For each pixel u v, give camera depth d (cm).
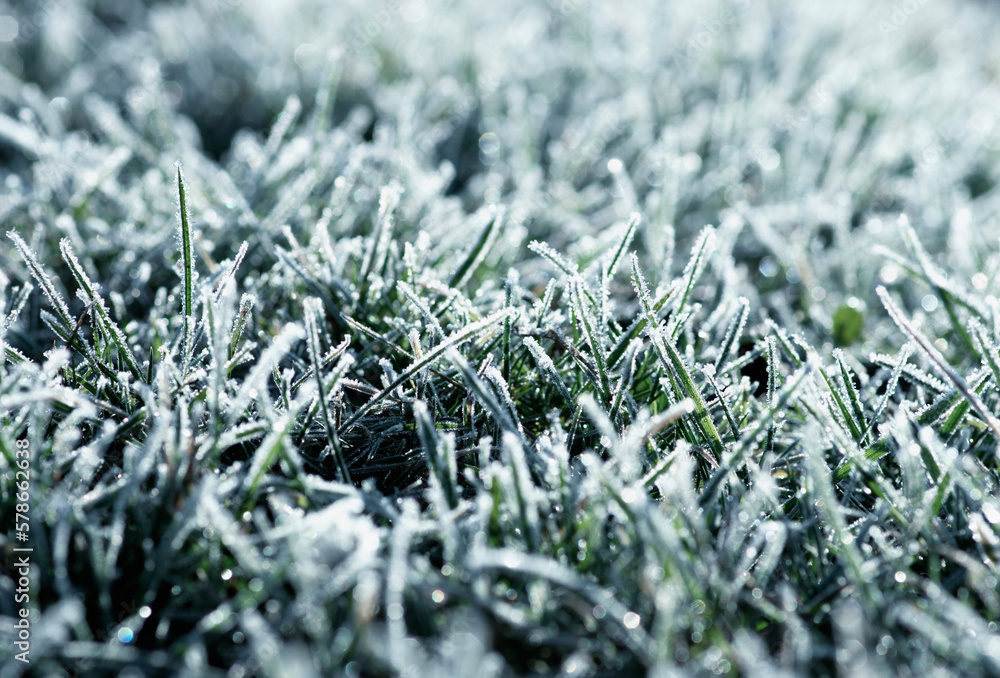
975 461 29
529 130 42
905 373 31
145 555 26
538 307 31
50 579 26
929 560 27
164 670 25
